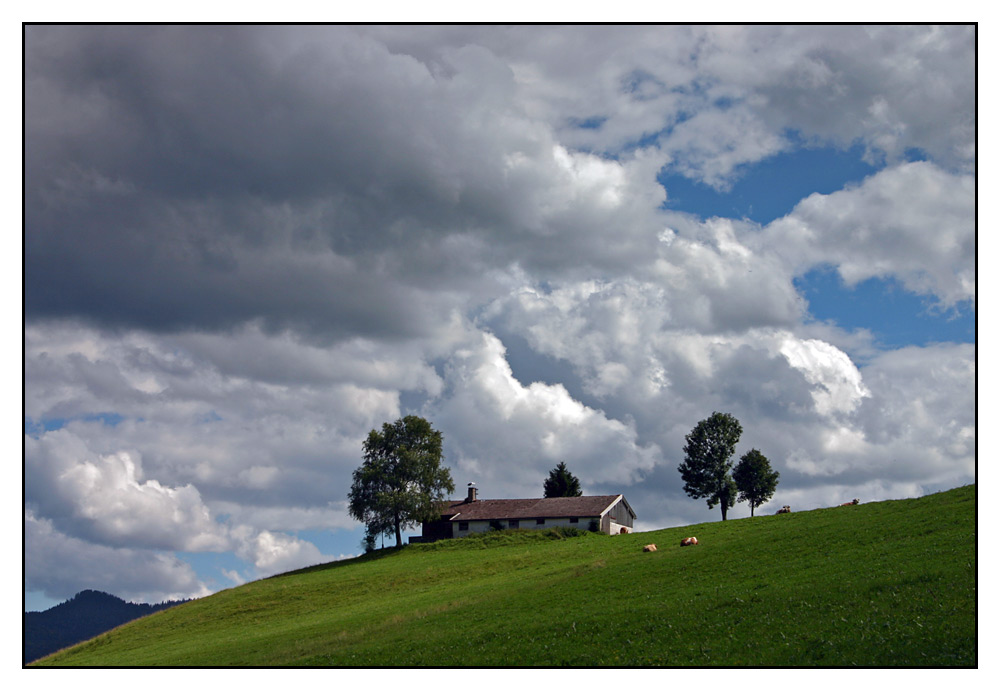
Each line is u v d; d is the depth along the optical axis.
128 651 68.50
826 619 40.44
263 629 67.81
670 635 42.31
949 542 49.34
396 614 60.97
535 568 77.50
